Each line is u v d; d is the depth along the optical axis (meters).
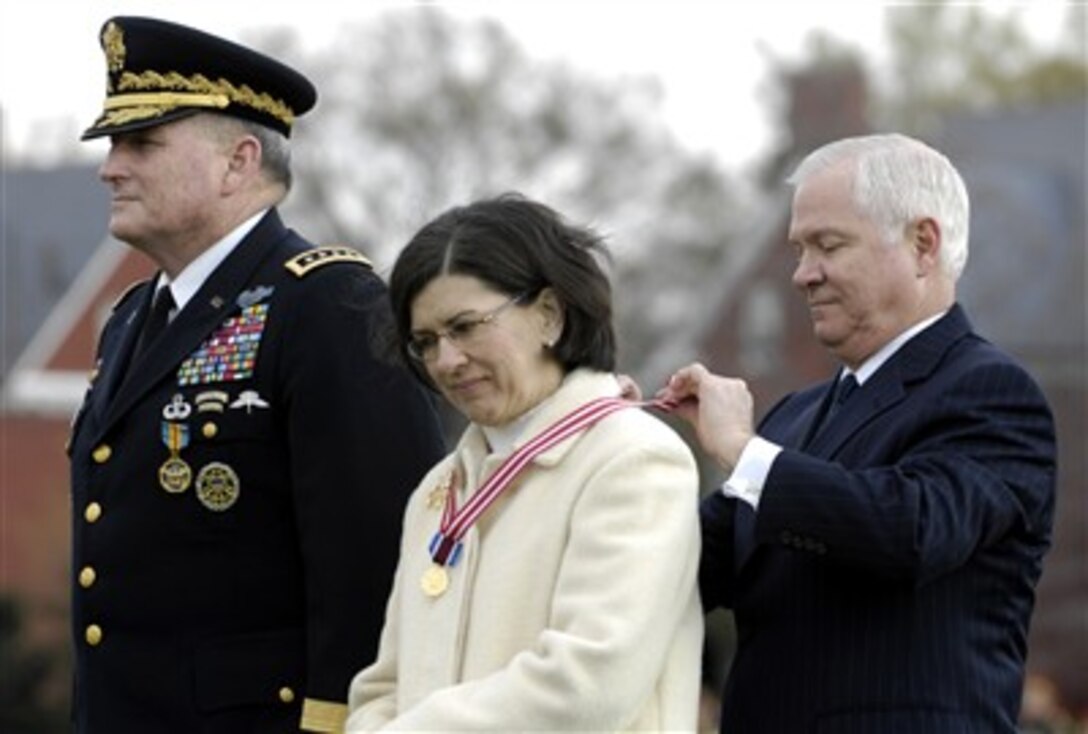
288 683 18.61
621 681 14.73
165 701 18.59
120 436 19.02
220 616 18.64
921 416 16.22
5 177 153.25
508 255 15.38
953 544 15.45
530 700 14.69
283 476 18.72
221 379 18.80
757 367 135.88
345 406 18.53
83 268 145.88
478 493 15.57
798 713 16.25
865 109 142.75
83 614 19.02
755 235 136.62
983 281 126.19
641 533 15.05
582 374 15.80
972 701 15.96
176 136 19.08
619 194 134.75
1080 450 118.88
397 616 16.25
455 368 15.44
